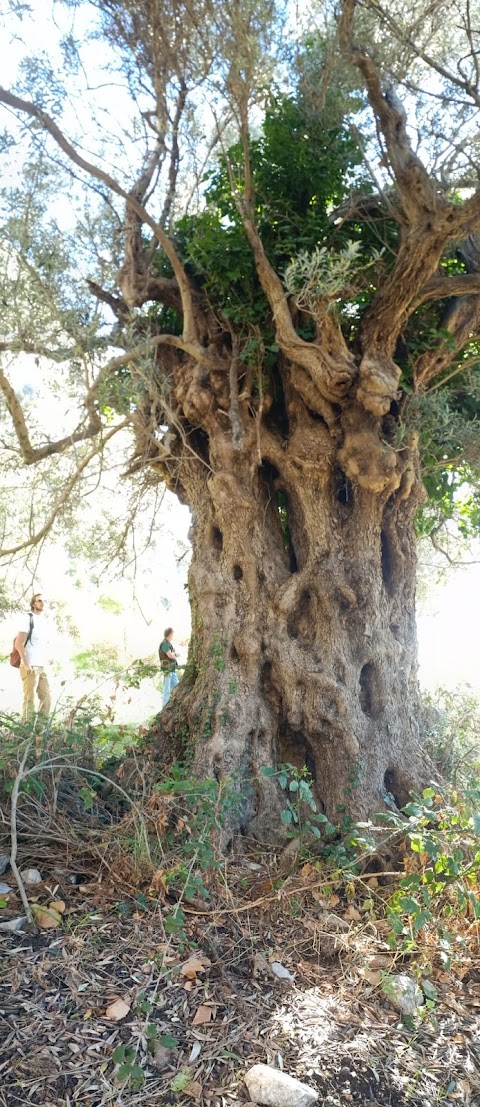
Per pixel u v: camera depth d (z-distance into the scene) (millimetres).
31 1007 3402
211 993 3678
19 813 4816
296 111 5898
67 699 6754
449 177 5875
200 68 5086
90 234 6020
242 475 6066
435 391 6535
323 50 5703
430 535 8141
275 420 6473
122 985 3631
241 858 5105
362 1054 3406
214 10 4730
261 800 5434
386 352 5715
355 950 4148
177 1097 3051
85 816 5055
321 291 4879
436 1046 3568
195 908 4348
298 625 5957
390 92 5523
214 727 5527
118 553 7289
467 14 5176
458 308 6285
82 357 5742
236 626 5828
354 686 5703
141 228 6242
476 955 4227
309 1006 3697
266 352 6086
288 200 5957
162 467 6773
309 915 4453
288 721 5668
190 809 4988
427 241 5133
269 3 4859
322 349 5453
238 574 6000
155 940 4000
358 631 5859
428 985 3916
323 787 5512
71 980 3609
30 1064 3096
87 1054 3189
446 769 6223
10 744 5285
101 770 5621
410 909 3889
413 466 6070
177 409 6348
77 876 4551
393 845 5109
